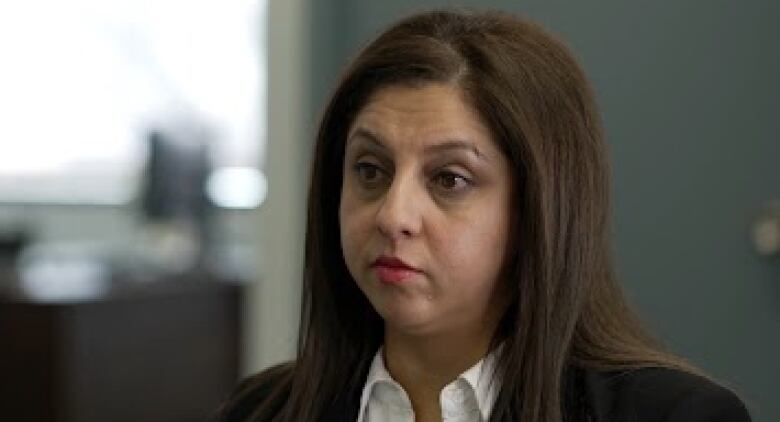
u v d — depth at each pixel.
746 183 3.26
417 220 1.58
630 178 3.36
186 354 7.19
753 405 3.28
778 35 3.22
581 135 1.68
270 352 4.16
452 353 1.73
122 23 9.91
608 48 3.38
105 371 6.43
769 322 3.26
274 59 4.05
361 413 1.84
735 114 3.26
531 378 1.66
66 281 6.78
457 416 1.73
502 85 1.60
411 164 1.60
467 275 1.61
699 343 3.32
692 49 3.29
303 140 4.01
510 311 1.72
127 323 6.62
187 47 9.72
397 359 1.79
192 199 8.02
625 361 1.74
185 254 7.90
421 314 1.62
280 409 1.98
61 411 6.09
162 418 6.97
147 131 9.20
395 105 1.61
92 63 10.03
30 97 10.19
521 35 1.68
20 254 7.91
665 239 3.34
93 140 10.10
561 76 1.67
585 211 1.69
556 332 1.67
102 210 10.09
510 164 1.63
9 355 6.14
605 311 1.78
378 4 3.80
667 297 3.34
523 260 1.65
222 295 7.53
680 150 3.31
